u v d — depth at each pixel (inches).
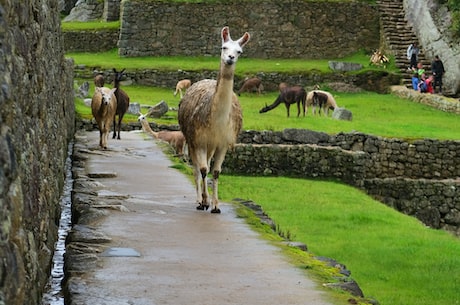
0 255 212.5
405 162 1251.8
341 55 2092.8
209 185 741.3
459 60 1785.2
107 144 1035.3
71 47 2110.0
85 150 935.0
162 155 931.3
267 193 991.0
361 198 1022.4
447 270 631.8
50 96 463.8
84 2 2354.8
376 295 549.0
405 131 1334.9
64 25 2171.5
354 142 1239.5
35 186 311.1
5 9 240.1
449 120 1536.7
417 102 1749.5
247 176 1165.7
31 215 287.4
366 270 622.2
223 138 536.1
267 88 1876.2
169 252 422.9
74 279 353.7
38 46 351.6
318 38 2092.8
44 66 398.9
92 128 1275.8
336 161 1202.6
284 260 412.2
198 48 2052.2
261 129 1242.0
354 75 1899.6
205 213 554.3
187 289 348.5
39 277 312.2
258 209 617.9
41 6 383.2
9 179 231.1
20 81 271.4
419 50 1969.7
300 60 2065.7
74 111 1195.9
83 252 409.1
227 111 527.2
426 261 657.0
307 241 717.3
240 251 431.8
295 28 2085.4
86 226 471.2
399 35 2030.0
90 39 2117.4
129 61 1955.0
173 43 2047.2
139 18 2038.6
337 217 845.2
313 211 873.5
